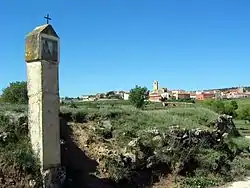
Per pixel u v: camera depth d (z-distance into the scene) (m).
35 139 13.25
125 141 18.55
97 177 15.34
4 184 12.30
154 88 154.12
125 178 16.30
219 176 20.75
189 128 22.86
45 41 13.26
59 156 13.63
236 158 24.83
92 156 16.45
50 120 13.31
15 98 25.78
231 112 65.75
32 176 12.73
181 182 18.67
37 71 13.15
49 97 13.30
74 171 15.01
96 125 19.22
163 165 19.23
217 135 25.17
